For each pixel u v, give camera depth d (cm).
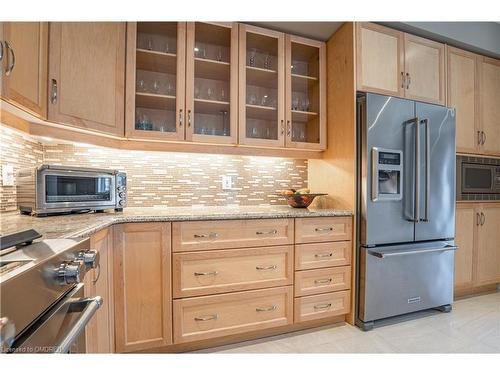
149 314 151
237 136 198
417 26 211
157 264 152
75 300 83
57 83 129
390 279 198
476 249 248
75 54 138
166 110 188
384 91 205
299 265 182
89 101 146
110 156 200
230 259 166
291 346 171
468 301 243
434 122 213
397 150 198
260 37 208
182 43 183
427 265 210
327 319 198
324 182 230
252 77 211
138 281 149
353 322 196
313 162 247
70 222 125
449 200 219
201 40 198
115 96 163
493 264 256
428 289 211
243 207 226
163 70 188
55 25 127
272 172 246
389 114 196
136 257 149
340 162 210
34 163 172
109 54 159
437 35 222
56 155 186
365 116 191
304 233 184
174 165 215
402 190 200
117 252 145
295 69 226
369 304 191
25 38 108
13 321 55
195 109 197
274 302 176
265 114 213
